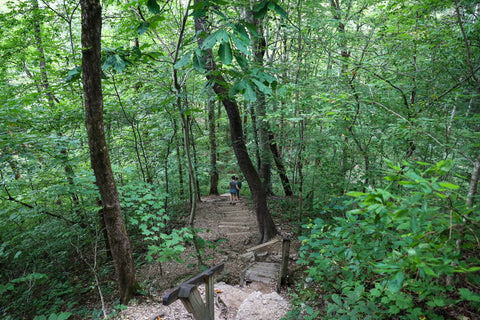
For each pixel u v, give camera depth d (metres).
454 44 3.52
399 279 1.32
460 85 3.61
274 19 5.71
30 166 4.46
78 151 5.38
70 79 3.27
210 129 11.04
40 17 6.10
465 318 2.13
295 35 5.57
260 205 6.43
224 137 13.35
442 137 3.40
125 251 4.05
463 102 3.59
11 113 4.18
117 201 3.93
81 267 5.66
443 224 1.53
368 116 4.31
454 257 1.47
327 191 5.82
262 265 5.08
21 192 4.98
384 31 4.46
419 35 3.75
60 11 6.37
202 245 4.98
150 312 3.72
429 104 3.92
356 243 2.29
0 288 3.81
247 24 2.13
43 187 4.80
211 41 1.88
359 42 5.24
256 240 6.71
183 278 4.77
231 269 5.22
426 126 3.58
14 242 5.11
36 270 4.95
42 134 4.64
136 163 7.51
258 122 7.59
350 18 6.28
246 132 9.41
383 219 1.54
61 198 5.28
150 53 3.18
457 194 1.50
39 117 4.69
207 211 9.40
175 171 8.81
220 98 3.99
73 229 4.88
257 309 3.53
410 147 4.30
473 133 3.07
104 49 3.10
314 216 6.61
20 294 4.61
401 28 4.16
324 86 4.64
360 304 2.55
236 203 10.55
